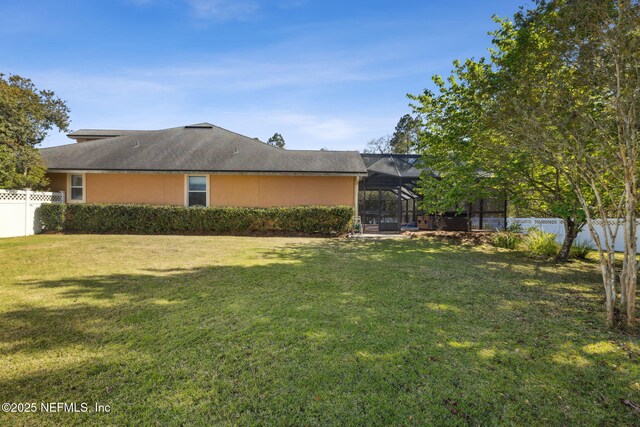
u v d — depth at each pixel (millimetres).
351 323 3797
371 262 7691
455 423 2154
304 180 15047
